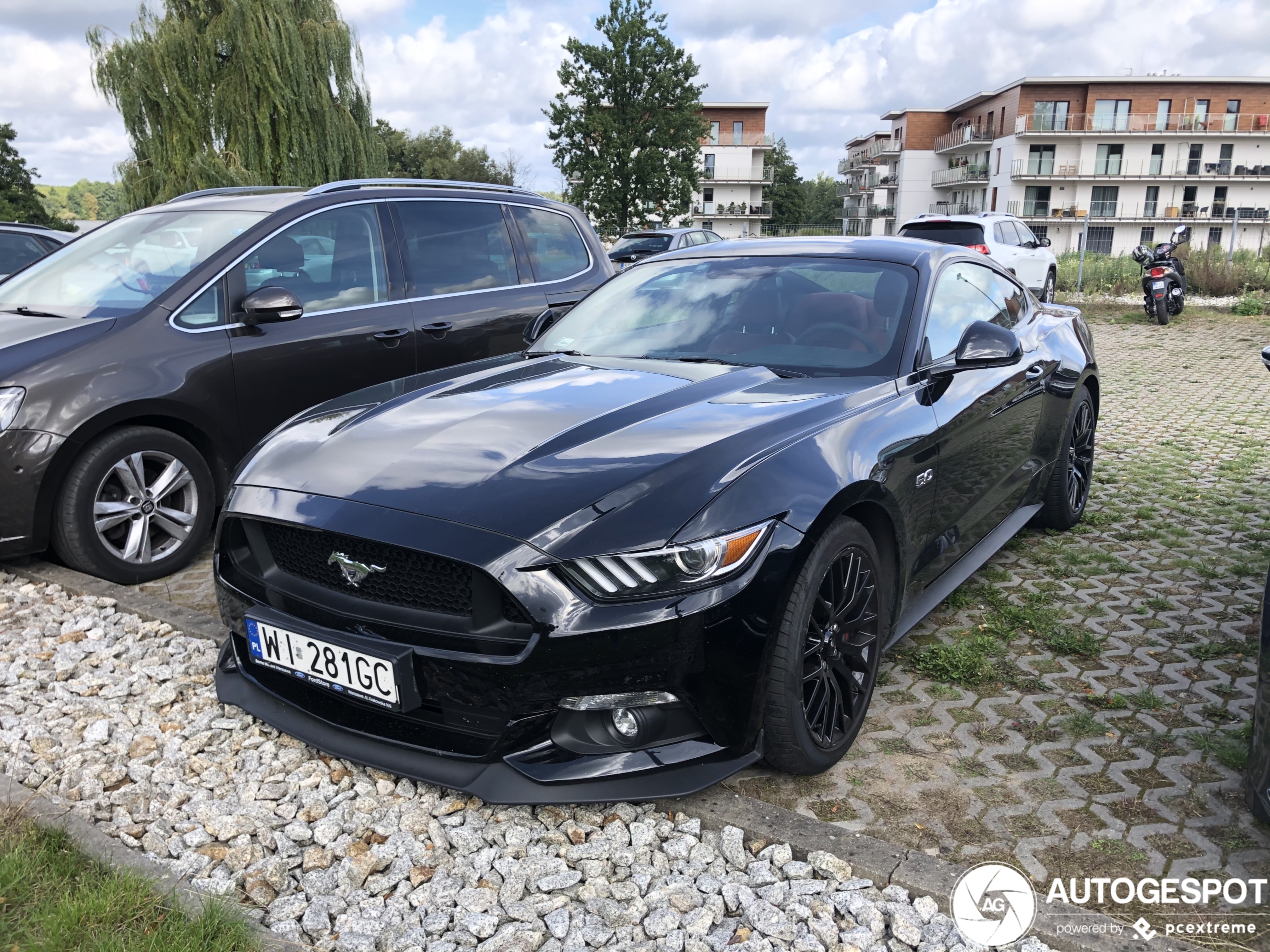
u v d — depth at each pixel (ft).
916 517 9.52
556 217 18.78
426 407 9.24
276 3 74.74
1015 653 10.93
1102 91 209.97
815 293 11.07
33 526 11.94
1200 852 7.23
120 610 11.97
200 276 13.38
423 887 6.89
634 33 159.63
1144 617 11.93
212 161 73.61
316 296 14.60
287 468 8.43
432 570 7.18
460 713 7.20
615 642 6.79
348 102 80.38
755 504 7.35
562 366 10.50
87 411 11.96
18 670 10.36
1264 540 14.89
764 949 6.22
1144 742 8.92
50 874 6.65
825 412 8.73
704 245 13.21
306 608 7.86
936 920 6.46
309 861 7.22
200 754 8.73
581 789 7.06
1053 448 14.15
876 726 9.28
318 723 8.21
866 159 313.32
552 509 7.07
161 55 73.41
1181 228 51.31
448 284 16.29
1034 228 219.41
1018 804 7.91
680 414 8.50
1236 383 31.50
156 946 5.88
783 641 7.47
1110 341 43.52
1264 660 6.98
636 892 6.82
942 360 10.61
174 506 13.37
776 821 7.47
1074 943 6.16
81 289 13.87
